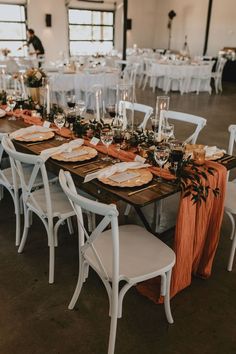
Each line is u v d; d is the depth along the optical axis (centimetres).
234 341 187
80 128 275
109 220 144
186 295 219
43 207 226
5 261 247
